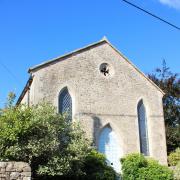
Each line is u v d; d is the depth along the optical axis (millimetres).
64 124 25031
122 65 34500
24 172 18750
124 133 32875
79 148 24312
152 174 28891
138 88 34531
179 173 30703
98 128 31969
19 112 23406
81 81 32406
